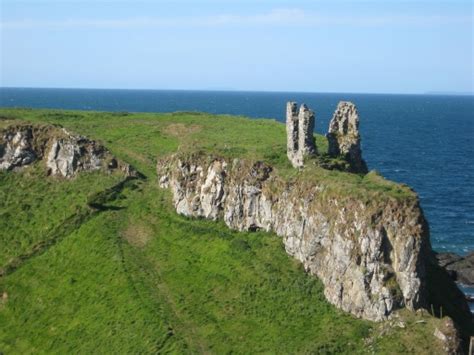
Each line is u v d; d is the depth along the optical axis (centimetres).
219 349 7406
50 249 10200
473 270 12031
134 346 7706
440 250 13550
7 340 8694
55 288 9319
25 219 11006
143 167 12381
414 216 7381
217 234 9588
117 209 10900
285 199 9038
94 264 9512
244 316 7881
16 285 9631
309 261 8269
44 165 12162
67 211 10994
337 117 10012
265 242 9106
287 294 8075
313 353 6912
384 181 8244
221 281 8575
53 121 15038
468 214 16150
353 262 7569
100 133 14338
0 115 14638
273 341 7350
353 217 7669
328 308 7694
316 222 8219
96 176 11856
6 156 12219
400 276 7306
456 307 8219
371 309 7319
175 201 10531
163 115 16512
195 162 10481
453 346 6725
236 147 10700
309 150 9362
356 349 6975
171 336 7688
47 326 8681
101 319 8381
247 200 9531
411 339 6831
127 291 8681
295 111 9681
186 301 8362
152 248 9700
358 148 9900
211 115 16588
